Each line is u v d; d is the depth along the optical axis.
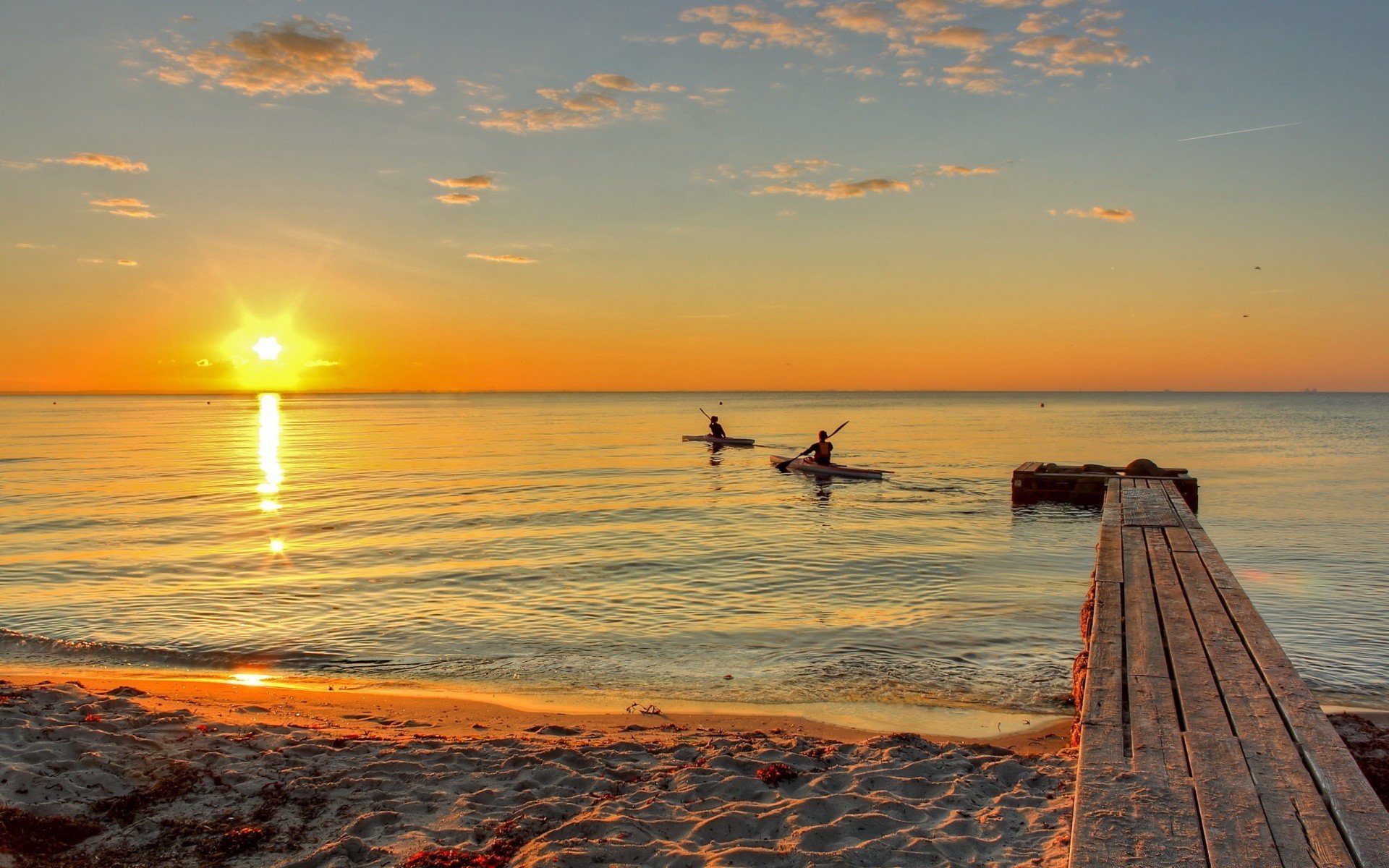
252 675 10.23
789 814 5.57
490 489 31.19
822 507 25.78
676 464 41.78
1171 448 53.09
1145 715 5.04
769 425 91.62
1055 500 25.77
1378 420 102.88
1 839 5.06
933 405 194.88
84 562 17.38
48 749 6.36
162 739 6.86
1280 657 5.93
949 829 5.33
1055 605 13.52
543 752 6.82
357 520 23.31
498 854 5.04
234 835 5.29
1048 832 5.28
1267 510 24.81
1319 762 4.36
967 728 8.26
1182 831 3.78
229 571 16.45
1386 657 10.60
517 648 11.30
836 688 9.60
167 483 33.56
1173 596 7.53
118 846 5.18
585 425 91.88
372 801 5.88
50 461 44.81
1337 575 15.66
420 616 12.95
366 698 9.15
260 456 49.34
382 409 179.38
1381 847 3.57
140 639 11.75
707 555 17.97
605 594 14.43
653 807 5.73
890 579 15.57
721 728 8.15
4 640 11.71
